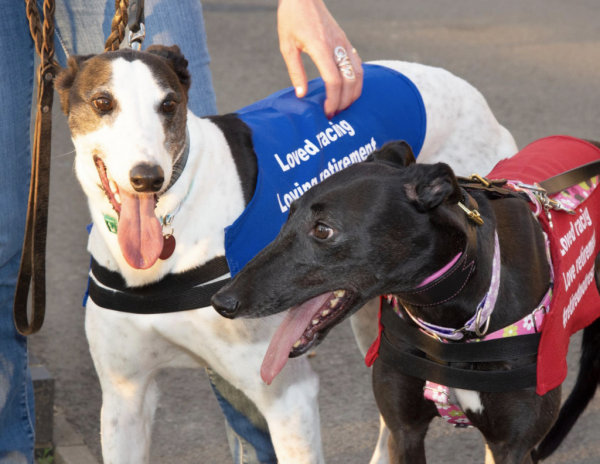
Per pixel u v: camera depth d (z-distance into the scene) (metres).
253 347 2.60
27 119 2.84
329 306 2.43
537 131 7.25
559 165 2.94
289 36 3.13
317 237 2.30
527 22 11.47
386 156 2.50
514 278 2.45
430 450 3.45
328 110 3.05
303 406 2.66
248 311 2.32
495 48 10.04
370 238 2.28
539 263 2.52
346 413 3.71
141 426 2.82
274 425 2.68
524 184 2.70
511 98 8.15
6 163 2.76
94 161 2.44
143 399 2.82
